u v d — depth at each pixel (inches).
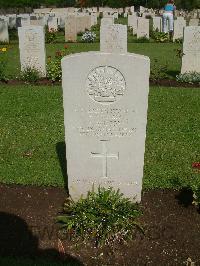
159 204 86.2
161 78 197.6
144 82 71.8
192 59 192.2
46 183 94.5
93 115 75.1
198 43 189.0
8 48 308.5
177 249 73.5
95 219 76.0
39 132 127.9
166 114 144.2
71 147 78.5
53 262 69.4
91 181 82.3
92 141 77.8
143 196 89.0
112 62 70.5
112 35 216.2
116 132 76.9
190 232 77.7
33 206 85.9
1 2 702.5
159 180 95.7
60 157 109.0
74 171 81.3
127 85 72.3
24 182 95.0
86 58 70.2
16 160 107.4
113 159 79.7
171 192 90.8
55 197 89.1
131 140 77.5
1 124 135.2
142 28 353.7
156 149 114.7
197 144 118.1
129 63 70.4
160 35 353.1
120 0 871.1
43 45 193.9
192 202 81.6
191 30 187.0
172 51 292.5
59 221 80.8
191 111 147.6
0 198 88.7
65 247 74.2
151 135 124.9
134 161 79.7
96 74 71.6
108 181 82.3
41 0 853.8
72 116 75.3
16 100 160.2
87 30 424.8
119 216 76.2
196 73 191.3
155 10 745.6
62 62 70.6
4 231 77.9
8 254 72.0
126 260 71.1
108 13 687.7
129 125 76.1
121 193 82.4
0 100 160.1
